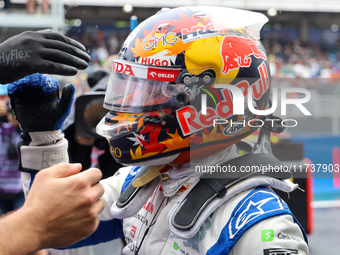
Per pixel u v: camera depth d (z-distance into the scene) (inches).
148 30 43.7
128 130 42.9
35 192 35.7
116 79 44.5
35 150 54.3
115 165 76.7
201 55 41.9
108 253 107.1
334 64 568.4
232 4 467.2
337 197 155.0
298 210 57.5
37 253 52.5
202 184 41.9
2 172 107.7
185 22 43.3
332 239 126.6
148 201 48.4
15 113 55.8
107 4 437.7
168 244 44.2
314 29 633.6
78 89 151.3
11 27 145.6
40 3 145.7
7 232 33.5
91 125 74.5
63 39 49.2
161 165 45.2
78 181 35.5
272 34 624.1
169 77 42.1
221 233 39.9
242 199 40.6
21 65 47.3
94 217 36.1
